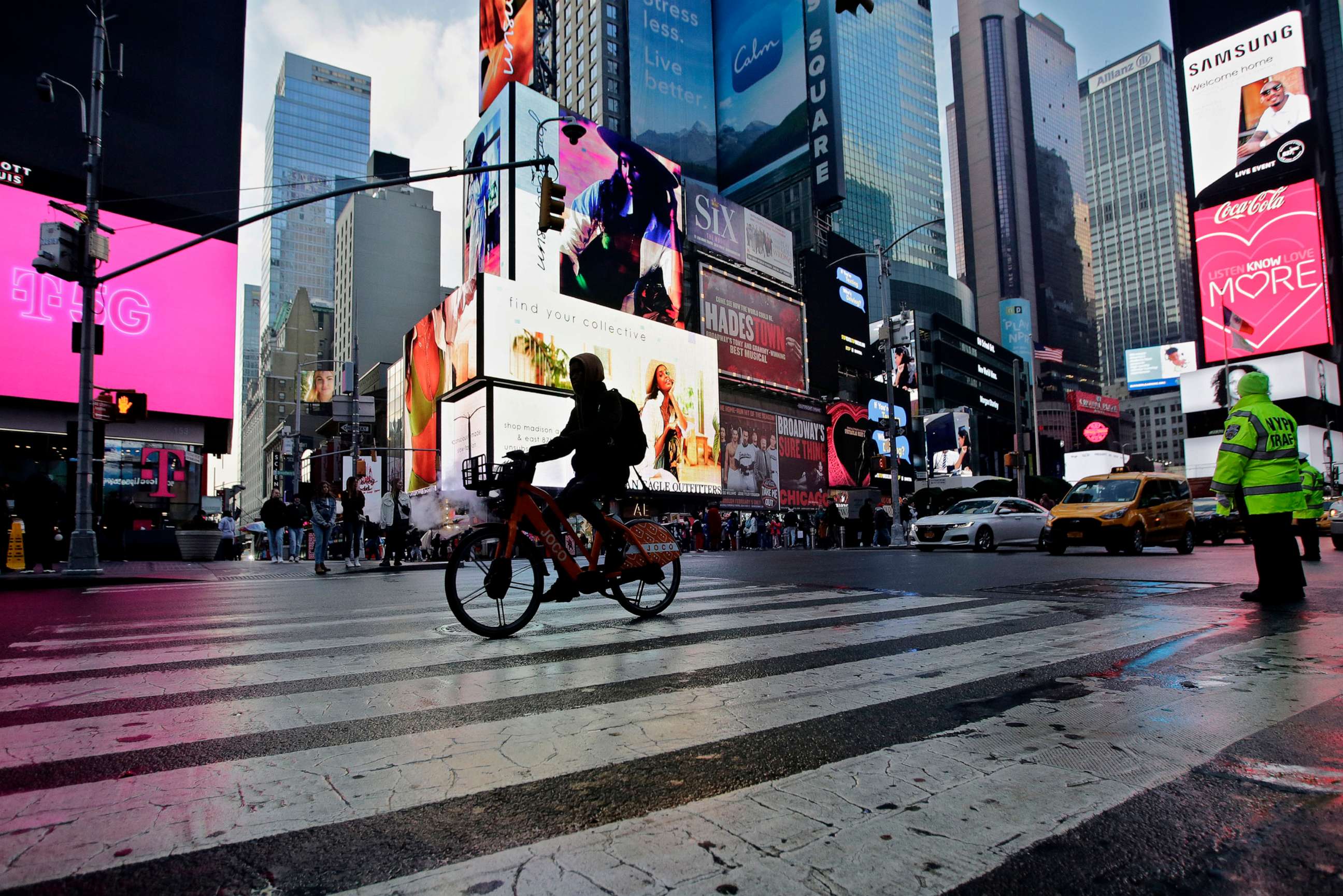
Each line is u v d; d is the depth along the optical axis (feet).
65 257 39.91
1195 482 222.69
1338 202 435.94
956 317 451.53
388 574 42.80
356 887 4.82
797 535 122.31
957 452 280.31
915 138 464.65
